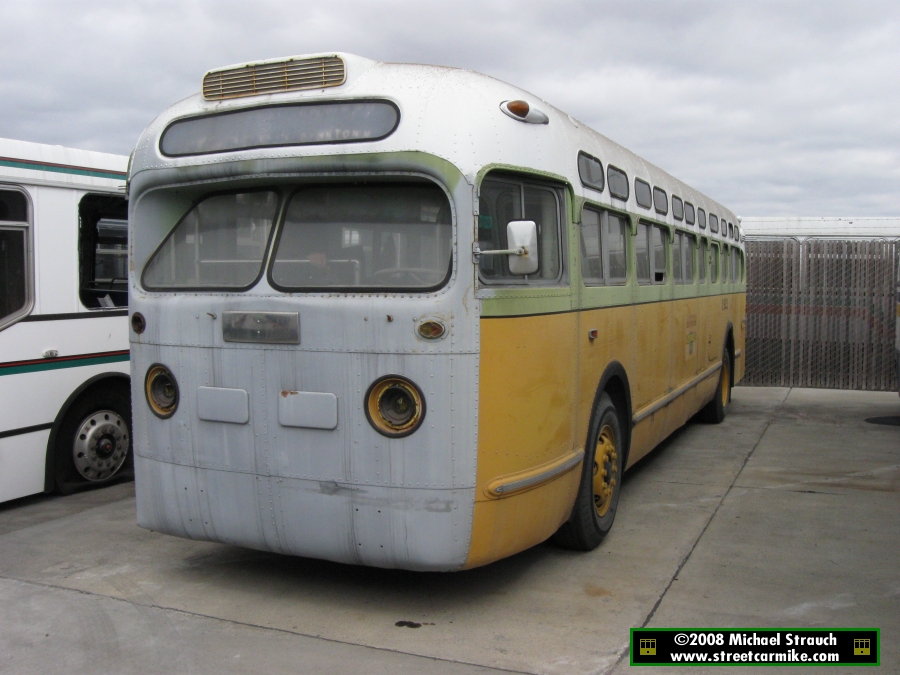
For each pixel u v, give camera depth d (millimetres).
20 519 6301
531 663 3852
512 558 5348
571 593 4734
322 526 4203
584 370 5078
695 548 5578
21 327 6492
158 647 4043
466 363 3955
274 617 4395
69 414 6992
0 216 6355
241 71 4445
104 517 6328
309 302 4156
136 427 4777
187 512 4594
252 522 4395
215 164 4363
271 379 4258
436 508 3990
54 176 6746
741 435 9961
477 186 3979
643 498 6930
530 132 4504
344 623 4309
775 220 17688
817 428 10484
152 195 4699
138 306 4703
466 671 3770
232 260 4488
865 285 14555
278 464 4277
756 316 15188
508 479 4168
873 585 4895
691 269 8672
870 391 14500
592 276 5418
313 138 4168
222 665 3846
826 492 7137
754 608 4527
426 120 4012
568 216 4871
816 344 14906
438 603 4582
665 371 7465
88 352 7027
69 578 5000
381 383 4035
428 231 4102
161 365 4613
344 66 4191
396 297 4008
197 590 4789
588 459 5227
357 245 4211
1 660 3924
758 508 6617
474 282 3959
